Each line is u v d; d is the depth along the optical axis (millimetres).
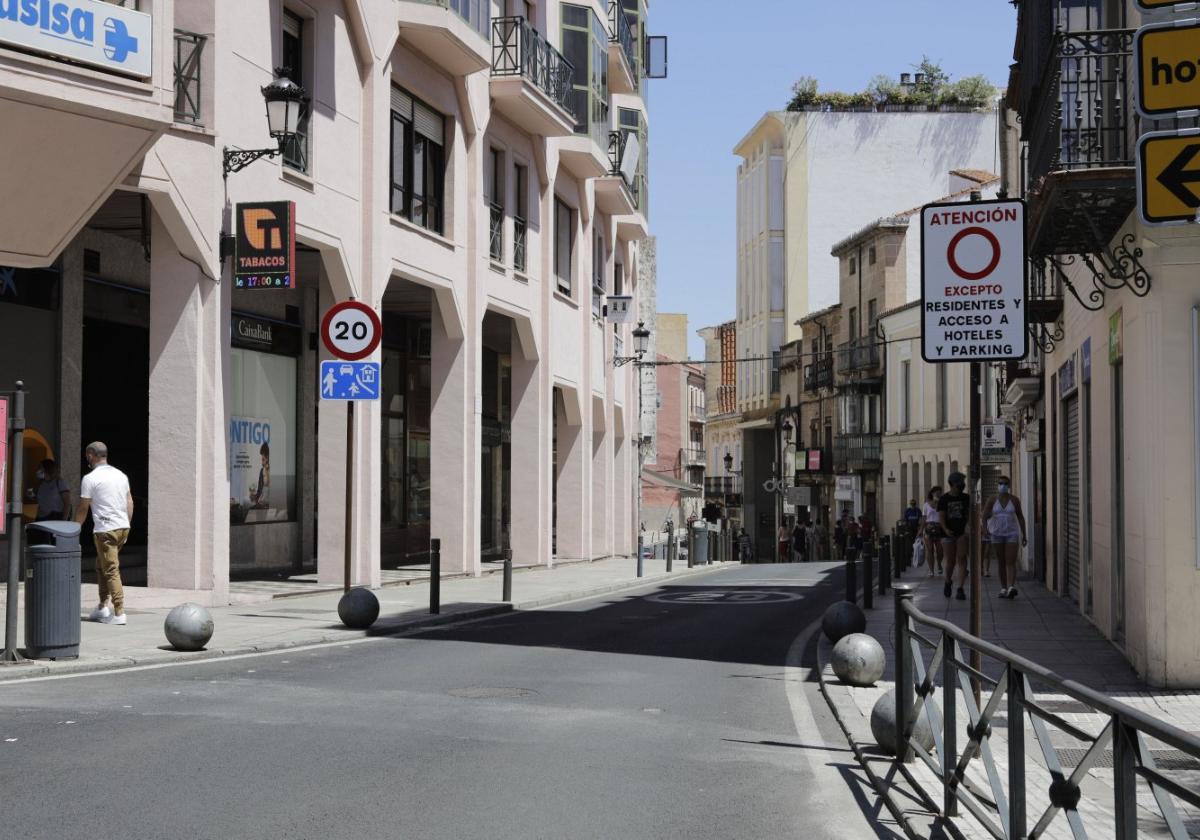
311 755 8078
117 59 15156
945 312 8008
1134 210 12344
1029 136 17734
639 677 12258
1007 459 31812
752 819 6930
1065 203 12430
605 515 40781
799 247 70938
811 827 6797
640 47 41969
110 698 9977
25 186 15328
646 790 7508
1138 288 12297
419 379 31766
